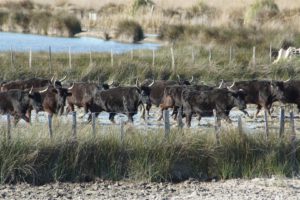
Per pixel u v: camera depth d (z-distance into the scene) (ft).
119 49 585.63
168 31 645.10
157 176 256.11
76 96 337.31
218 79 438.81
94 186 247.91
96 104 330.95
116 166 256.11
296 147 271.08
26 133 256.93
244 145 266.77
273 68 453.17
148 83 361.10
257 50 540.93
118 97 326.65
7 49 554.87
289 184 253.85
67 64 451.12
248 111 380.17
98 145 256.73
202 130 273.54
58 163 252.42
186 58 477.36
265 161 266.36
